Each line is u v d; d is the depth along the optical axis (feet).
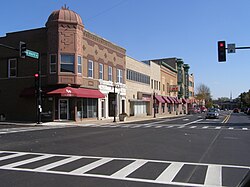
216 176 27.37
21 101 119.03
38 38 116.47
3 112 122.62
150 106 208.74
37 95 103.55
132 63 176.45
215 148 46.21
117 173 28.50
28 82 117.70
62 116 114.73
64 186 23.75
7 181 25.38
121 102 159.33
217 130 82.84
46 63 114.01
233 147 47.44
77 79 113.91
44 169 30.35
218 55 79.66
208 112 170.81
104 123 115.85
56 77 110.93
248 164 33.22
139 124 112.06
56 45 111.65
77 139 58.39
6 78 122.42
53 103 113.39
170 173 28.58
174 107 285.64
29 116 117.08
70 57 113.29
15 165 32.48
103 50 138.51
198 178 26.63
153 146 48.16
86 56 123.13
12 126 96.17
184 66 349.61
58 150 43.57
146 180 25.85
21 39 119.75
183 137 63.00
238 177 27.02
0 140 57.06
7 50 122.62
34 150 43.65
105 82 139.23
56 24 111.75
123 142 53.47
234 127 95.35
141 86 191.83
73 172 28.91
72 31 113.60
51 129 85.66
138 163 33.58
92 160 35.37
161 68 241.35
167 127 95.45
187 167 31.45
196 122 126.62
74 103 115.75
